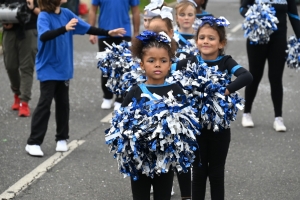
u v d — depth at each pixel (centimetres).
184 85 619
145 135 554
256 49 1017
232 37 2034
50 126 1046
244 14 1014
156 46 574
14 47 1100
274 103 1034
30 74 1110
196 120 570
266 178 811
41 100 892
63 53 886
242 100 655
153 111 554
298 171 838
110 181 799
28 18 1075
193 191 661
